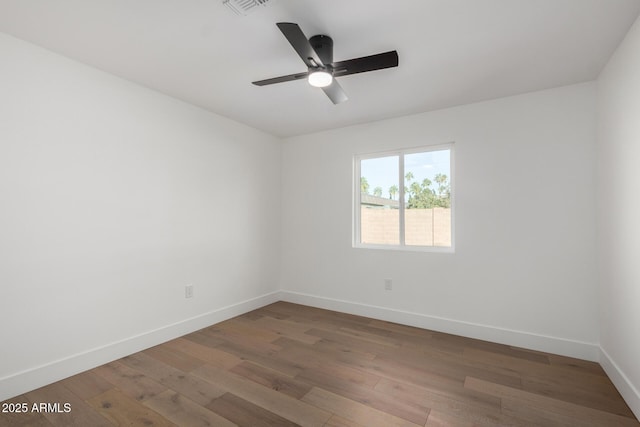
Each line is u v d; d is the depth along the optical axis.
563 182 2.57
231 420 1.70
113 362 2.36
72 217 2.19
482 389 2.02
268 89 2.71
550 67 2.28
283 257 4.20
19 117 1.95
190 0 1.60
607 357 2.20
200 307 3.11
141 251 2.61
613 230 2.09
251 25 1.82
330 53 1.91
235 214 3.52
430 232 3.26
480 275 2.88
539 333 2.63
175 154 2.89
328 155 3.85
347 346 2.69
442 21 1.76
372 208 3.62
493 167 2.85
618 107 2.00
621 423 1.69
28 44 1.99
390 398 1.91
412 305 3.22
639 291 1.72
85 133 2.27
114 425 1.65
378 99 2.89
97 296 2.32
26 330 1.96
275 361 2.40
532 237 2.68
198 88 2.69
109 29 1.86
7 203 1.90
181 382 2.08
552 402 1.88
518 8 1.65
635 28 1.74
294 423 1.67
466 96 2.80
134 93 2.58
